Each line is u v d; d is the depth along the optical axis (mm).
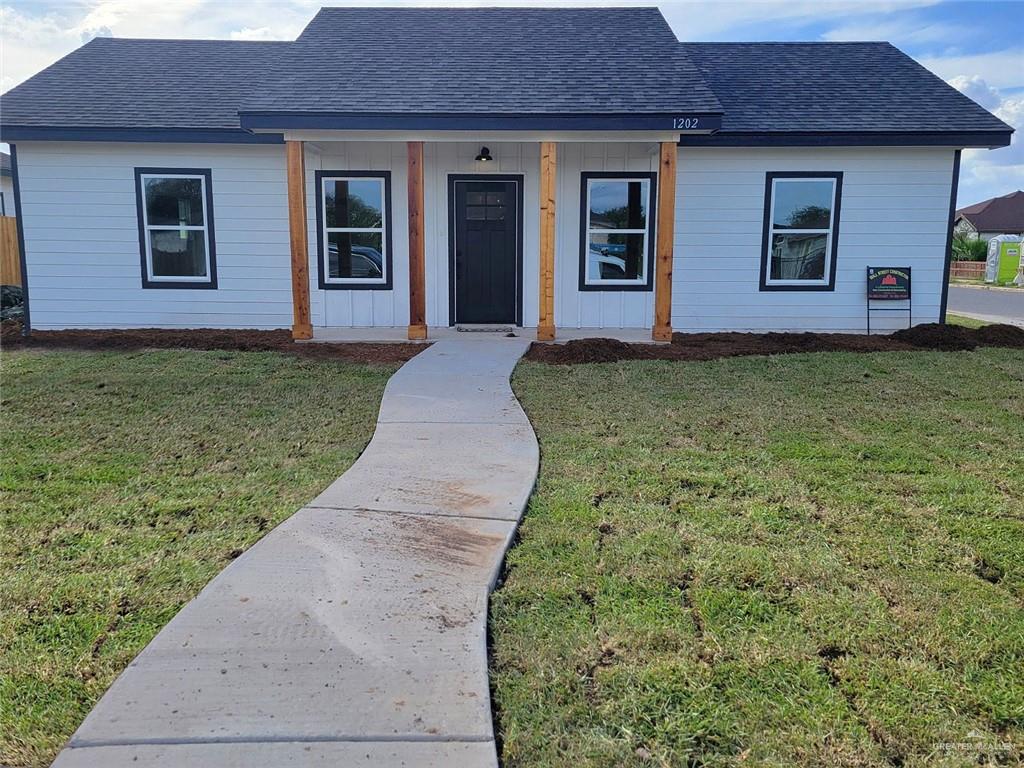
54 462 4789
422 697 2387
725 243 10789
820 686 2482
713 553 3441
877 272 10719
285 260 10836
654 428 5637
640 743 2227
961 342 9469
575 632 2801
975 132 10062
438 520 3814
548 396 6645
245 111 8602
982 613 2938
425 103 8867
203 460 4867
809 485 4402
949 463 4840
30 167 10422
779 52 12945
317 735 2203
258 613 2885
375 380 7254
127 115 10391
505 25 11805
